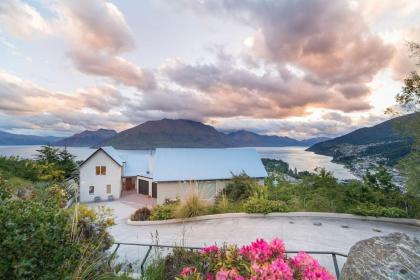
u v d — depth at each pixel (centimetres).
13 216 203
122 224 1099
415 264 251
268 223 942
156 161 1775
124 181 2591
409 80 1033
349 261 287
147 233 902
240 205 1179
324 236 792
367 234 813
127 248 744
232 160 1919
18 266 186
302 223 940
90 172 2147
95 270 321
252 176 1784
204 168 1802
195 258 396
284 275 226
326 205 1100
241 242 747
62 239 245
